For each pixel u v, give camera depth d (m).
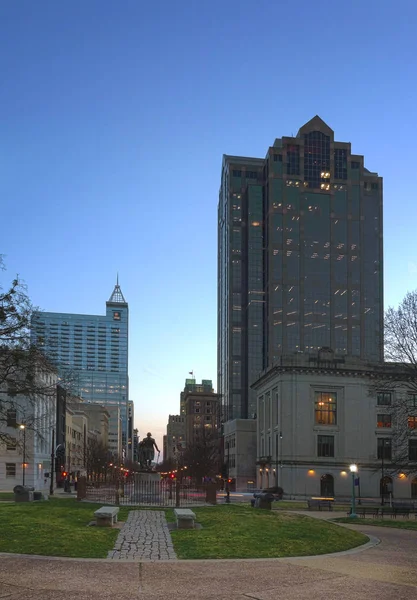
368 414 103.12
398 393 99.88
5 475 85.69
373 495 100.88
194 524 28.31
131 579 17.00
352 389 103.56
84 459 139.00
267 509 41.41
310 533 27.69
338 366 103.31
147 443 84.50
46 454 96.94
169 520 30.44
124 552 21.44
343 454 101.69
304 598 15.28
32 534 24.00
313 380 103.06
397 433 62.81
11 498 56.75
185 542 23.62
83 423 156.38
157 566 19.06
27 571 17.67
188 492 52.75
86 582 16.42
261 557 21.45
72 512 31.67
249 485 131.38
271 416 108.69
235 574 18.12
